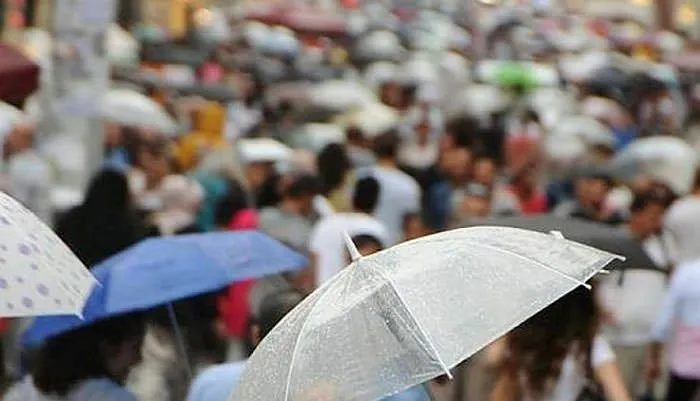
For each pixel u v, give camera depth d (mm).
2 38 68938
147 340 15938
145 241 15766
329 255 25453
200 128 47250
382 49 92625
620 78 74375
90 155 31172
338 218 25656
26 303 10031
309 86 67625
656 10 127812
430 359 9969
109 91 40375
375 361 10008
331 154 30188
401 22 111125
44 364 12844
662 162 40156
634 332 23375
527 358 13828
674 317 22094
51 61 31203
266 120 54844
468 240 11016
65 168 30891
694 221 26672
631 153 40531
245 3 109250
